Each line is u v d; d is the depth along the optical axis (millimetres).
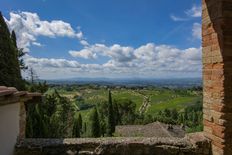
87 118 60781
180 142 4344
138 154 4332
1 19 10492
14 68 10805
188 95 116812
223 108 3811
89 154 4328
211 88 4094
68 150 4367
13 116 4641
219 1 3838
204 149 4188
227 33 3805
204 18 4270
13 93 4184
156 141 4363
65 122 28734
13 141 4539
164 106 93375
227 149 3814
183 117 57000
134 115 62469
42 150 4418
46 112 23531
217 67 3926
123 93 134500
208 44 4164
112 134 41219
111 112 44656
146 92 141500
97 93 125125
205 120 4297
